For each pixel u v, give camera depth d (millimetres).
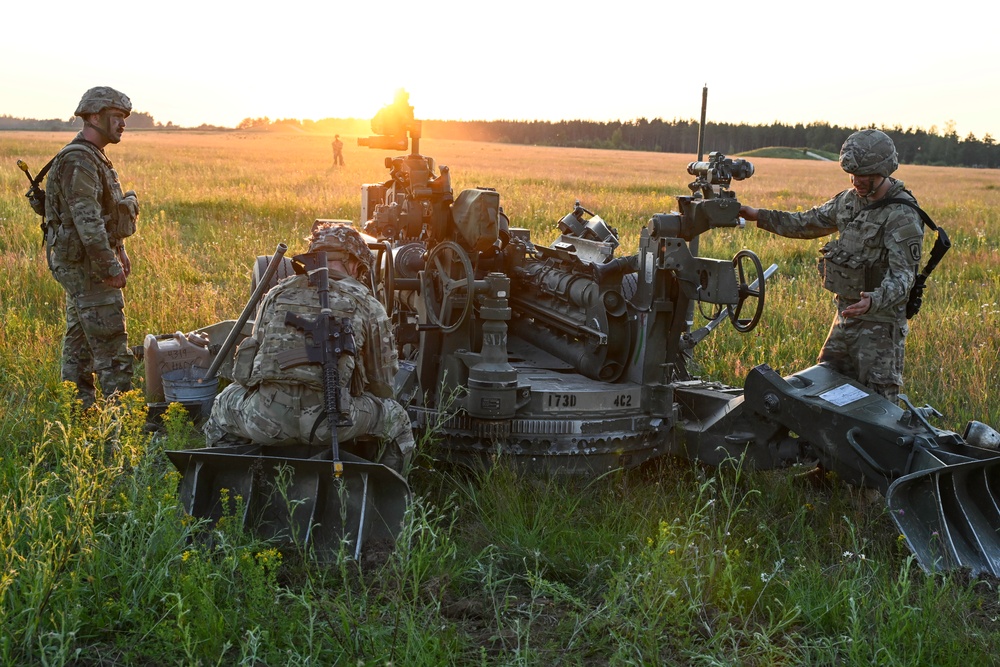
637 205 23188
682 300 5031
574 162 66250
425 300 5074
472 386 4699
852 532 4117
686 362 6676
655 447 5172
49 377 6191
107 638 3359
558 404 4859
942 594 3746
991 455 4473
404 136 5840
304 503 4012
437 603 3516
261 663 3203
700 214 4832
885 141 4945
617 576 3518
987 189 50312
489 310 4715
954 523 4328
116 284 5695
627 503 4586
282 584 3777
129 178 26062
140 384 6395
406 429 4504
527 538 4164
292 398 4117
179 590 3436
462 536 4297
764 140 175125
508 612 3699
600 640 3426
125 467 4672
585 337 5320
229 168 35688
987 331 8883
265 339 4180
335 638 3254
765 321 9086
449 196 5176
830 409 4727
